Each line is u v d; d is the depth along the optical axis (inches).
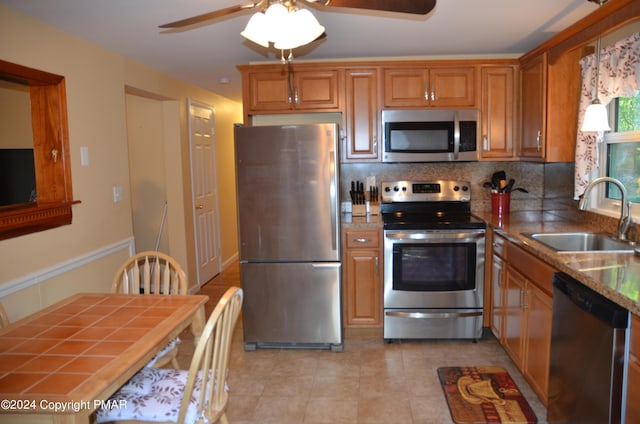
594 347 69.3
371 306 135.6
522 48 137.7
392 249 129.9
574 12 104.0
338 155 126.3
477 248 129.0
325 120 153.3
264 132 124.1
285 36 74.2
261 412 99.0
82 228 118.4
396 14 104.6
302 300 128.6
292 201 125.4
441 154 139.5
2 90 119.6
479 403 100.2
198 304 84.0
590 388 70.7
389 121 138.6
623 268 77.6
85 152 120.0
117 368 58.6
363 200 145.1
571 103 120.3
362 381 112.0
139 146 185.9
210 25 109.7
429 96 139.4
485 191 153.9
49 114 109.9
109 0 91.9
